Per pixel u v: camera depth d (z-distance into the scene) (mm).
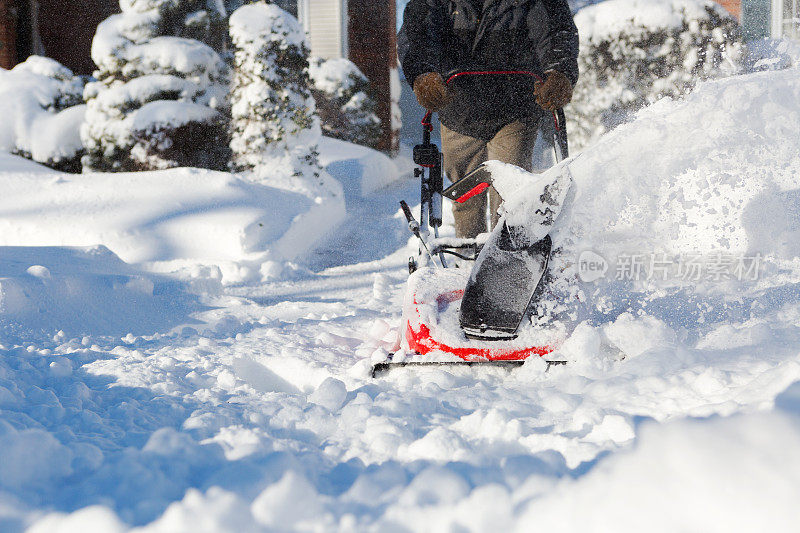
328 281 6586
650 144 2805
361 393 2418
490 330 2787
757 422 1429
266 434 2012
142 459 1685
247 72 9742
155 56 10570
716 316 2953
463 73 4309
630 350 2752
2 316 4000
